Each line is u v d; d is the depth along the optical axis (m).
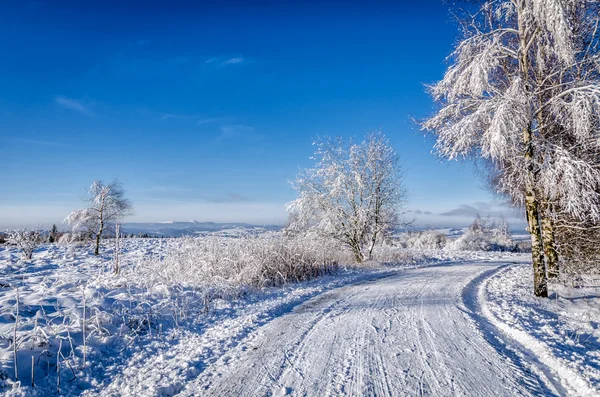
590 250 11.15
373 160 21.36
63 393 4.39
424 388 4.26
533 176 9.47
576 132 8.51
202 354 5.57
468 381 4.45
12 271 13.95
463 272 15.70
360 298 9.87
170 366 5.10
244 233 15.20
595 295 10.06
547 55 9.31
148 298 8.37
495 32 9.90
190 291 9.39
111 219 25.58
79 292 8.38
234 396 4.14
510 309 8.20
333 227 20.80
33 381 4.42
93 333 6.08
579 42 9.28
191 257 12.29
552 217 10.80
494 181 13.16
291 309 8.70
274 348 5.79
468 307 8.67
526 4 8.89
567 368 4.68
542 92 9.27
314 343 6.00
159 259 13.42
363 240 22.19
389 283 12.55
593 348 5.74
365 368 4.89
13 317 6.20
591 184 8.37
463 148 9.91
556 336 6.19
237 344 6.06
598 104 7.80
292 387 4.35
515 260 22.64
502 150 8.48
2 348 4.99
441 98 11.05
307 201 21.34
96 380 4.75
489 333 6.54
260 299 9.79
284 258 13.40
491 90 9.66
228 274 11.90
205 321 7.60
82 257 19.92
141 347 5.95
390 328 6.82
